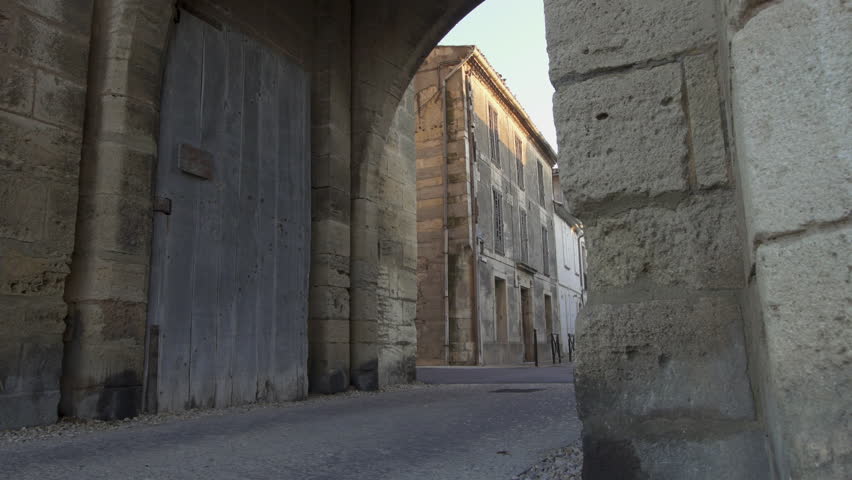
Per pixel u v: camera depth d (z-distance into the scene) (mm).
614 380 1946
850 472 1185
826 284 1253
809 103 1305
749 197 1401
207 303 5914
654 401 1890
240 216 6434
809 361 1257
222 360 6004
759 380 1699
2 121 4484
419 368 15273
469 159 18062
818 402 1237
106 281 4910
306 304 7250
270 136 6996
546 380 9641
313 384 7480
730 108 1732
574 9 2199
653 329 1927
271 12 7453
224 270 6156
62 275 4754
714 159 1948
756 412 1783
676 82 2029
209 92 6219
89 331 4828
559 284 27891
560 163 2121
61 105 4875
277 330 6738
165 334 5445
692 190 1964
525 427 4363
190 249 5793
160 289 5445
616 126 2072
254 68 6863
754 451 1745
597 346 1981
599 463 1919
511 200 22031
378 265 8805
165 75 5723
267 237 6770
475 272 17359
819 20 1309
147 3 5336
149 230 5328
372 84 8617
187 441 3932
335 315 7668
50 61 4840
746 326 1811
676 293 1942
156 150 5496
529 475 2826
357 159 8375
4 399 4324
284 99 7293
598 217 2086
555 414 5031
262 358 6484
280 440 3947
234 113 6512
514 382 9312
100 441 3947
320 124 7957
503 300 20141
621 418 1917
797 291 1287
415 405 6047
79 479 2869
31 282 4543
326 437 4051
